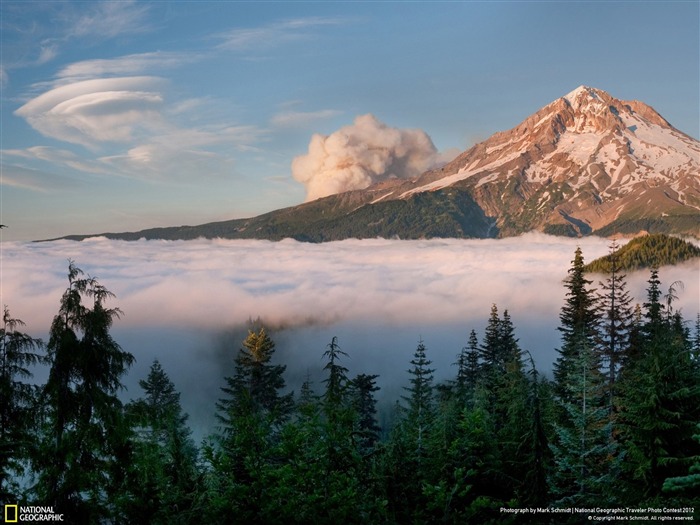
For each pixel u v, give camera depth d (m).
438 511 25.77
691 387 23.62
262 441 21.66
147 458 21.56
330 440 22.11
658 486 22.72
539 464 25.73
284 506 20.14
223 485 21.55
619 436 27.91
